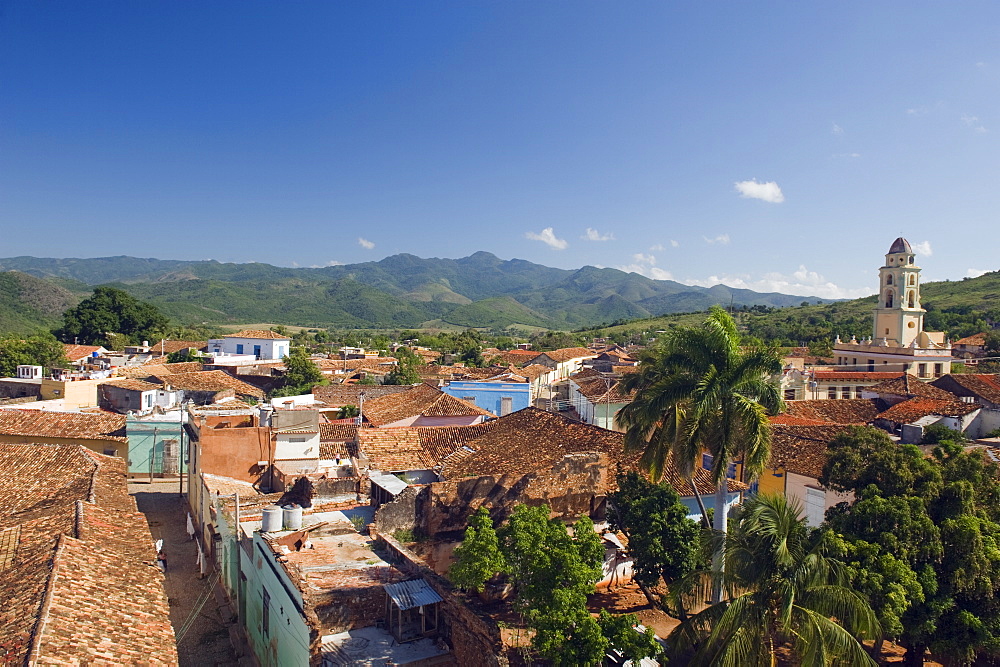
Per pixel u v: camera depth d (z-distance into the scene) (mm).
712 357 19562
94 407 52531
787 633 13938
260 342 90812
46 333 99688
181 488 36625
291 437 31172
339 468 27266
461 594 16750
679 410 20266
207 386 57562
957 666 17125
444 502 21750
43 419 37688
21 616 12445
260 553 19391
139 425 40281
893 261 74562
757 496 15453
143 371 64250
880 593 15523
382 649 15508
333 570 17641
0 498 24609
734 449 19203
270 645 17891
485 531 15867
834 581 14328
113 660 11656
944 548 16641
